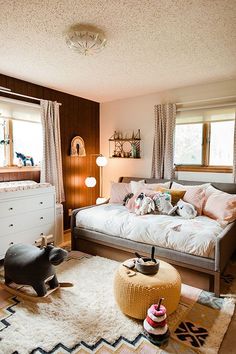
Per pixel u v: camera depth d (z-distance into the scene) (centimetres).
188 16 186
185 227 247
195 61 276
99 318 183
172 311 184
